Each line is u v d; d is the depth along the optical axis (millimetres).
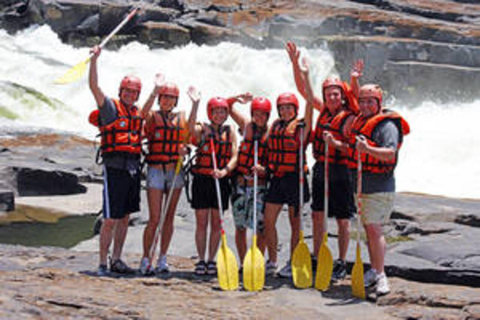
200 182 6992
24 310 4938
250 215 7023
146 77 26719
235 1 34719
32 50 27938
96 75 6543
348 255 7656
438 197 12914
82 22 29969
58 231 10602
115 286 6230
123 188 6676
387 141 6004
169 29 30047
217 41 30703
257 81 28203
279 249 8773
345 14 32375
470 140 20516
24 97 21516
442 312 5676
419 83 29844
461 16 35969
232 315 5484
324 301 6066
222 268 6473
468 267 6957
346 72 29703
